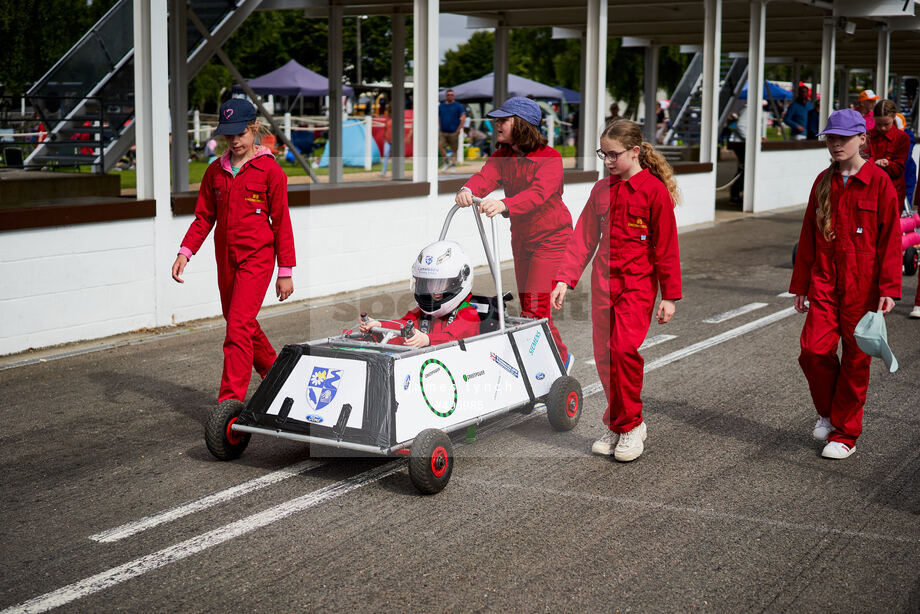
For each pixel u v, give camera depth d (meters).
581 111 21.75
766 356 7.51
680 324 8.73
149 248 8.23
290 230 5.52
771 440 5.45
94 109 12.60
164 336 8.10
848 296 5.06
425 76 10.79
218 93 29.73
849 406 5.14
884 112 9.69
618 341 4.91
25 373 6.84
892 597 3.54
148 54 8.03
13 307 7.27
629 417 4.99
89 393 6.38
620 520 4.25
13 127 14.37
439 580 3.65
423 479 4.44
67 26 19.52
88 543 4.01
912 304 9.77
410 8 17.30
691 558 3.86
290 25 37.59
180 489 4.65
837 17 19.88
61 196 10.77
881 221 4.95
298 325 8.41
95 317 7.86
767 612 3.41
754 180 18.89
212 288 8.89
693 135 23.88
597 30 13.54
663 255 4.90
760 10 18.19
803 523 4.23
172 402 6.20
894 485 4.74
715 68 17.08
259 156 5.43
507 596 3.52
